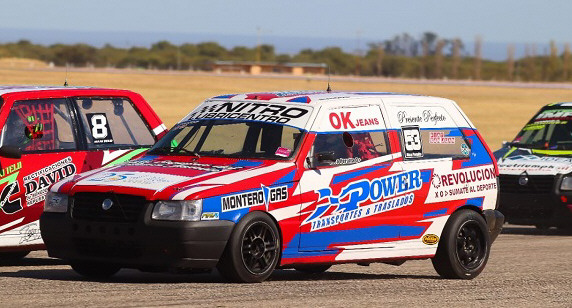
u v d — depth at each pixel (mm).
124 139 20891
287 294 15672
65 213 16547
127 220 15969
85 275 17547
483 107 115312
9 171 19344
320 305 14844
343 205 17500
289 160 17016
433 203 18844
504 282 18688
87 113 20578
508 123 90188
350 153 17734
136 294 15156
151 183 16094
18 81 127875
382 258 18125
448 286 17812
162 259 15797
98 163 20391
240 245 16062
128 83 145750
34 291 15328
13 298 14633
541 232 30656
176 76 188875
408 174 18469
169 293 15289
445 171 19078
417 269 20812
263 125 17547
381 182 18062
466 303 15867
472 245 19469
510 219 29891
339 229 17469
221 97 18781
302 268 19828
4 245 19328
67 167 20016
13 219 19438
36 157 19688
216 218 15867
